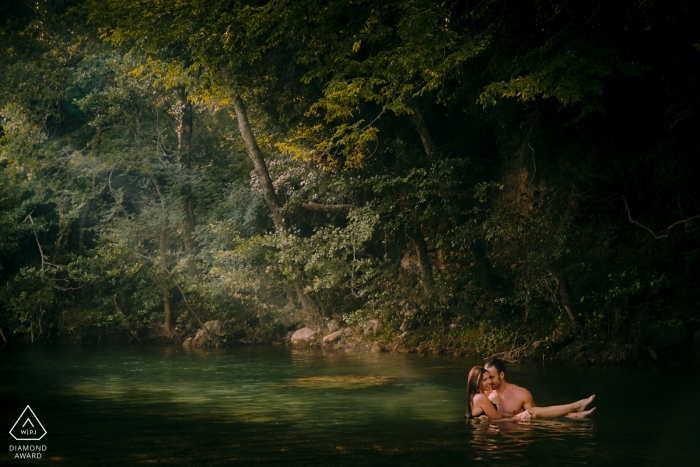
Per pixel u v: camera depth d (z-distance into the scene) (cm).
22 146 2678
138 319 2831
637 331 1716
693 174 1717
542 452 762
